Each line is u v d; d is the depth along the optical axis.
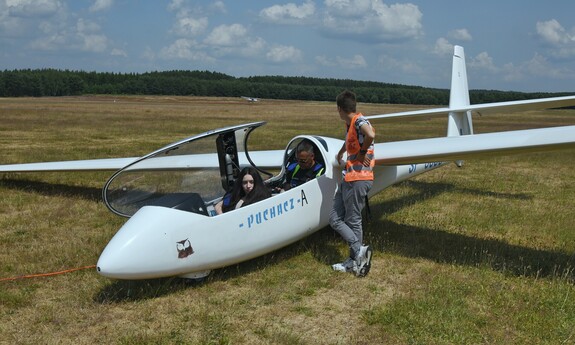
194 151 4.67
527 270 4.37
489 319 3.40
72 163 7.57
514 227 5.76
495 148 4.48
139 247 3.49
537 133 4.47
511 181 8.73
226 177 5.01
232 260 4.01
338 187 4.99
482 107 7.20
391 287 4.03
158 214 3.68
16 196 6.94
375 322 3.38
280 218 4.31
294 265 4.48
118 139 15.27
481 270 4.30
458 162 7.76
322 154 4.92
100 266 3.40
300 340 3.15
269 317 3.49
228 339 3.14
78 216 5.97
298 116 31.94
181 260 3.66
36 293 3.82
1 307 3.57
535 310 3.54
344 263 4.36
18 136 15.50
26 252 4.68
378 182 5.96
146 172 4.41
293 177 5.09
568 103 6.58
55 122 21.97
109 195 4.55
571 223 5.90
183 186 4.66
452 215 6.25
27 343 3.07
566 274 4.10
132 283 3.94
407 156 4.95
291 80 144.62
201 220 3.76
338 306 3.68
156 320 3.41
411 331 3.23
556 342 3.11
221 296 3.81
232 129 4.89
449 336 3.17
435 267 4.45
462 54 8.56
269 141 14.62
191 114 32.06
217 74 146.75
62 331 3.24
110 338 3.17
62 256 4.54
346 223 4.34
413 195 7.37
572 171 9.96
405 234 5.43
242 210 4.00
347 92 4.16
